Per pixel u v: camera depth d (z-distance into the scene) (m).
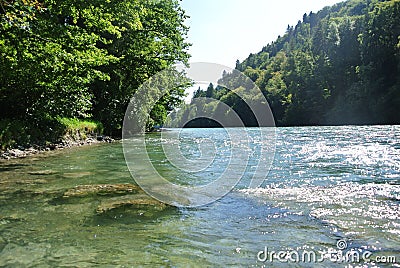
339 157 10.39
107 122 23.48
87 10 13.55
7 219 4.09
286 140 18.45
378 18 53.94
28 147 12.54
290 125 56.47
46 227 3.81
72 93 16.83
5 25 10.85
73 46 12.98
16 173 7.51
